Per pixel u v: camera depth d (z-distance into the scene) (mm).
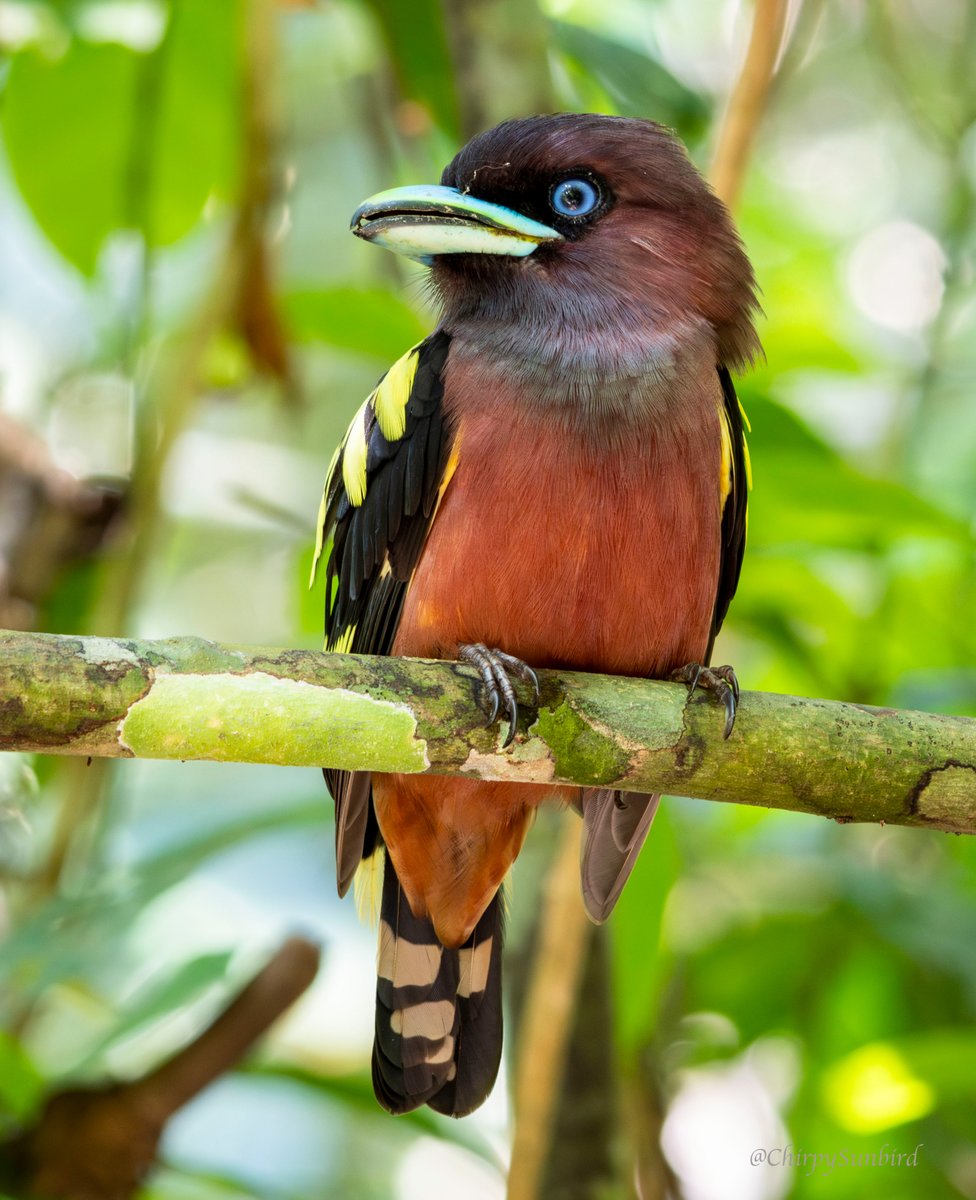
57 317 13523
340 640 8930
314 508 13547
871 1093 9289
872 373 12133
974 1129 11125
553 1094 8453
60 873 9680
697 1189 12086
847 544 10641
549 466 7699
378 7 9977
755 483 10094
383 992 8859
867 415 14148
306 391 14172
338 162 16141
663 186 8656
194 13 10172
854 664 11047
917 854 12195
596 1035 9336
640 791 6961
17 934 8844
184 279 13086
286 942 9172
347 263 16047
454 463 7883
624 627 7828
